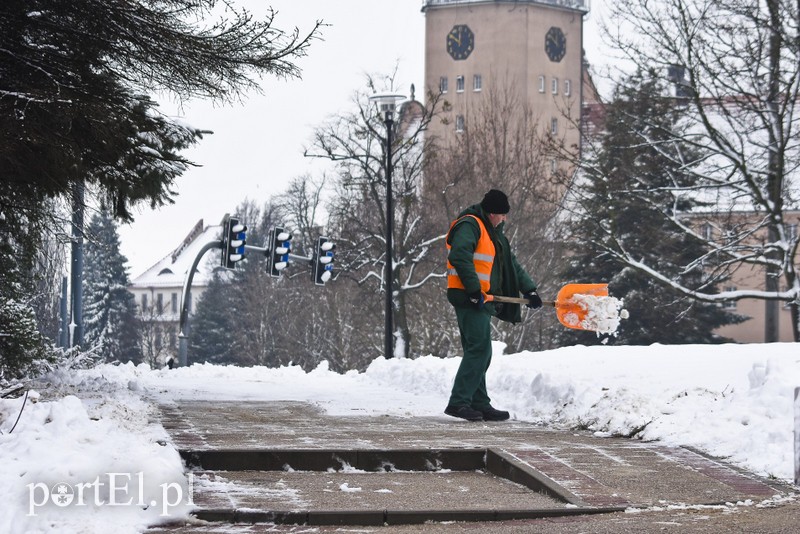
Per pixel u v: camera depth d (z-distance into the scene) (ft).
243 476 27.68
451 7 354.95
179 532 20.70
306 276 237.25
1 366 50.65
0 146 36.81
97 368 68.33
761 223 92.84
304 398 50.29
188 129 44.06
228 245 108.88
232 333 325.83
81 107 38.24
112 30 38.45
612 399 35.73
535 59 350.64
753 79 88.12
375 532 21.11
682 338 187.01
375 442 31.42
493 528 21.17
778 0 85.51
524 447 30.35
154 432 32.30
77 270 98.78
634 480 25.62
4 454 23.82
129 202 43.70
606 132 112.78
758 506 22.75
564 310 40.16
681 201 103.14
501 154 184.03
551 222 162.40
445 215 170.40
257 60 40.14
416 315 175.32
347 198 166.71
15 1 37.88
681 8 88.33
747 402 31.37
